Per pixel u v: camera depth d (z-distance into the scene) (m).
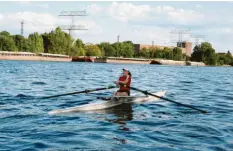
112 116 14.24
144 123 13.05
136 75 51.03
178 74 61.53
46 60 121.31
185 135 11.15
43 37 137.75
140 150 9.36
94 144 9.88
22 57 111.69
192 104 18.69
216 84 36.56
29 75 40.84
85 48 155.62
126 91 17.22
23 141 9.98
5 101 17.80
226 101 20.53
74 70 60.44
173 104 18.20
